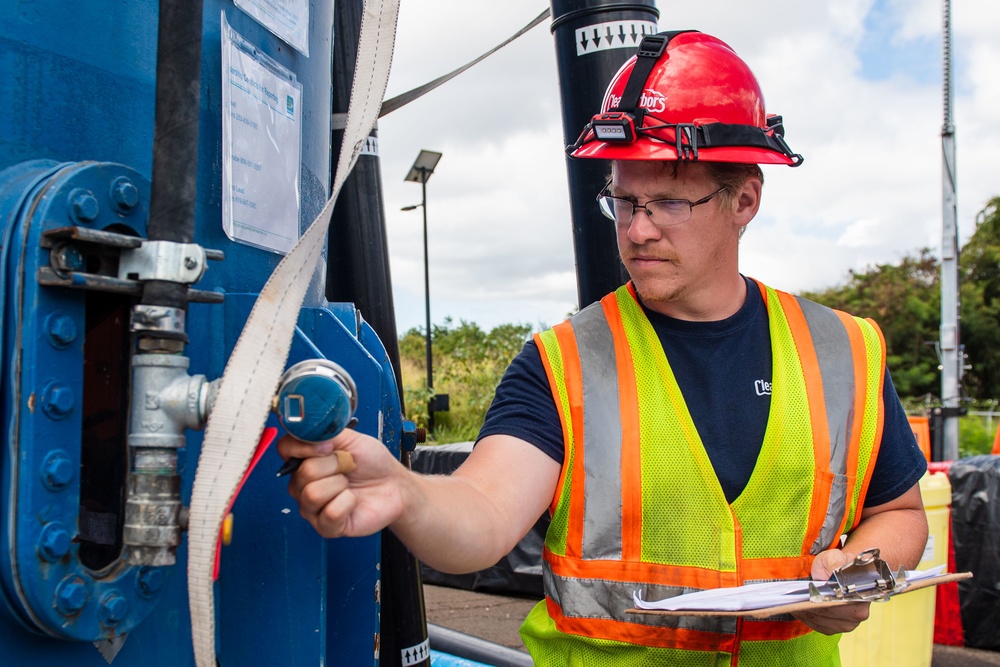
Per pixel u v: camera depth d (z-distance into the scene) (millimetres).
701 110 1458
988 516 4574
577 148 1584
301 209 1351
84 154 938
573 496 1444
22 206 797
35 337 783
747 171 1491
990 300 32688
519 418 1441
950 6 8172
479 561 1202
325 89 1468
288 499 1180
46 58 892
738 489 1463
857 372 1543
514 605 5297
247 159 1174
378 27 988
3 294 779
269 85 1233
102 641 941
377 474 959
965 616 4613
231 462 795
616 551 1449
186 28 867
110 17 974
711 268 1498
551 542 1502
